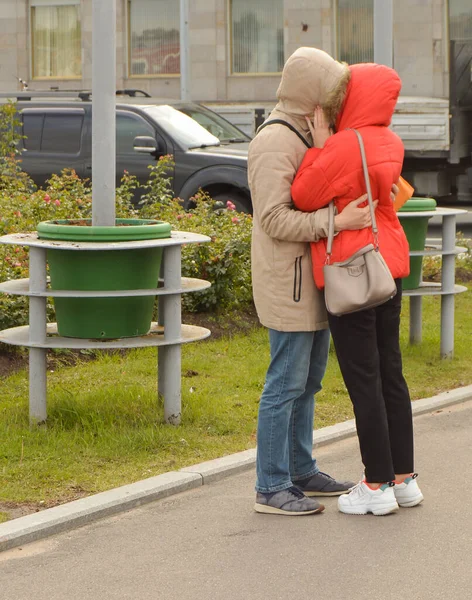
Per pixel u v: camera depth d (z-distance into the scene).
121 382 9.40
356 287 6.15
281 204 6.21
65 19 32.94
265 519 6.49
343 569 5.73
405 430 6.60
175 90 32.31
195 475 7.08
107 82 8.12
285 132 6.25
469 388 9.61
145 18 32.41
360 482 6.60
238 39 31.50
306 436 6.85
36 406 8.02
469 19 26.45
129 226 7.80
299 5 30.48
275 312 6.35
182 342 8.00
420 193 23.14
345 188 6.15
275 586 5.52
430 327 12.26
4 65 33.34
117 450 7.55
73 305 7.82
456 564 5.78
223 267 11.95
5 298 10.48
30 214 12.91
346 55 30.41
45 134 18.62
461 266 16.00
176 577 5.65
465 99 23.02
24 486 6.86
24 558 5.90
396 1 26.70
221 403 8.83
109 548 6.04
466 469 7.41
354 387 6.40
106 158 8.18
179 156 17.77
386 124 6.31
